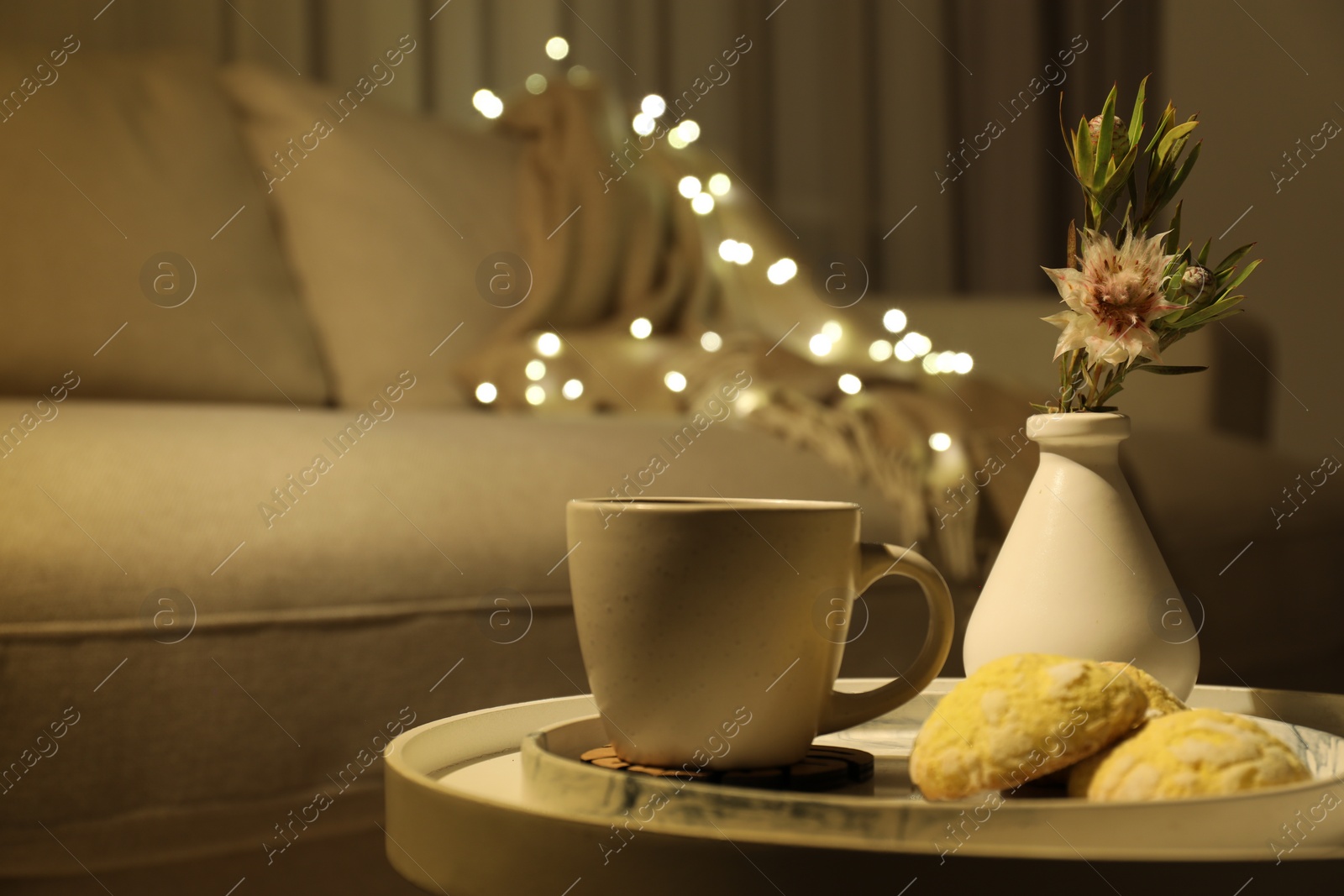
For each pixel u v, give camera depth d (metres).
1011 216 3.90
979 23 3.84
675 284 2.03
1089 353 0.82
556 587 1.20
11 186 1.50
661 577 0.74
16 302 1.46
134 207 1.59
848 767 0.76
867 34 3.62
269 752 1.05
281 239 1.84
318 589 1.07
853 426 1.54
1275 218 4.05
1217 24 4.05
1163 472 1.80
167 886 1.03
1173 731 0.69
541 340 1.77
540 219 2.00
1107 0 4.00
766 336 2.07
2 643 0.97
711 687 0.74
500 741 0.81
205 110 1.76
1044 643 0.80
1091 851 0.66
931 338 2.42
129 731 1.00
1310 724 0.84
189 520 1.06
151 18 2.37
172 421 1.19
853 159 3.59
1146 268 0.81
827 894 0.65
